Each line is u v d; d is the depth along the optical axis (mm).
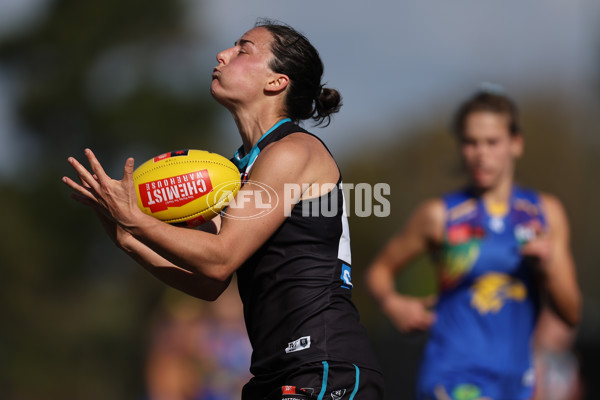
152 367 25469
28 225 116438
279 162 12195
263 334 12469
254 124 13453
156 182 12469
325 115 14203
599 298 96000
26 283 112062
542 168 106062
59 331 109688
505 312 18641
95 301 114250
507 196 19266
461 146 19484
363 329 12703
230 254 11703
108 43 127000
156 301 110875
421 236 19688
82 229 119500
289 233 12367
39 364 107438
